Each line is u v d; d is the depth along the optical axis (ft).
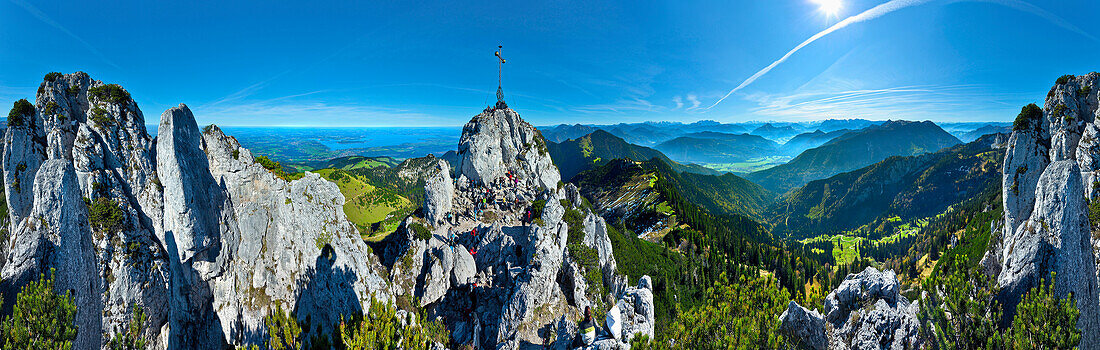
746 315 146.72
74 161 162.30
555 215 262.88
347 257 181.47
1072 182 160.56
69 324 134.00
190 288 175.42
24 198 166.91
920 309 147.95
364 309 177.78
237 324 179.32
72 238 154.20
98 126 166.61
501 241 256.73
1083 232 161.27
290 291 179.42
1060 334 120.67
